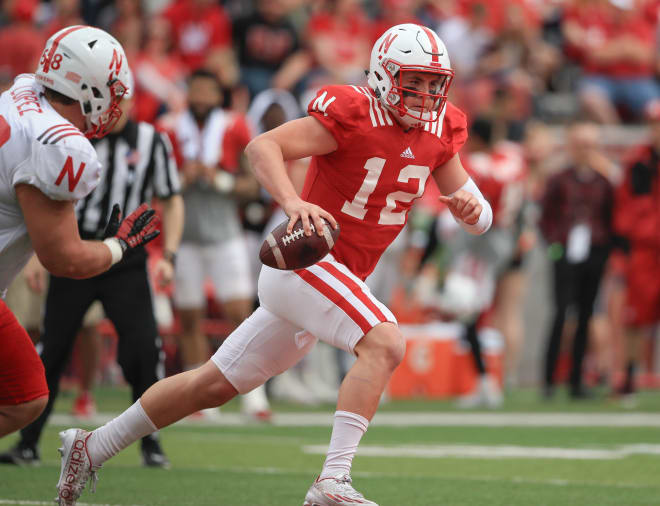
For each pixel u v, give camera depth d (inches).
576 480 818.2
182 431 1135.6
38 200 519.2
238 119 1264.8
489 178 1514.5
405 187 615.5
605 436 1148.5
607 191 1589.6
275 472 841.5
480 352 1524.4
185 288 1253.7
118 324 825.5
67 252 530.3
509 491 755.4
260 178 584.7
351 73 1903.3
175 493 719.7
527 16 2118.6
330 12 1935.3
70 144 513.3
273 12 1894.7
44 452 920.3
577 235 1584.6
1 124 522.9
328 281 594.2
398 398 1649.9
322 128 599.5
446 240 1577.3
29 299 986.1
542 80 2064.5
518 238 1567.4
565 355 1851.6
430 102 599.8
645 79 2053.4
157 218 569.9
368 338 586.9
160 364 832.3
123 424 611.5
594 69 2047.2
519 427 1235.9
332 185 613.3
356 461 921.5
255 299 1486.2
